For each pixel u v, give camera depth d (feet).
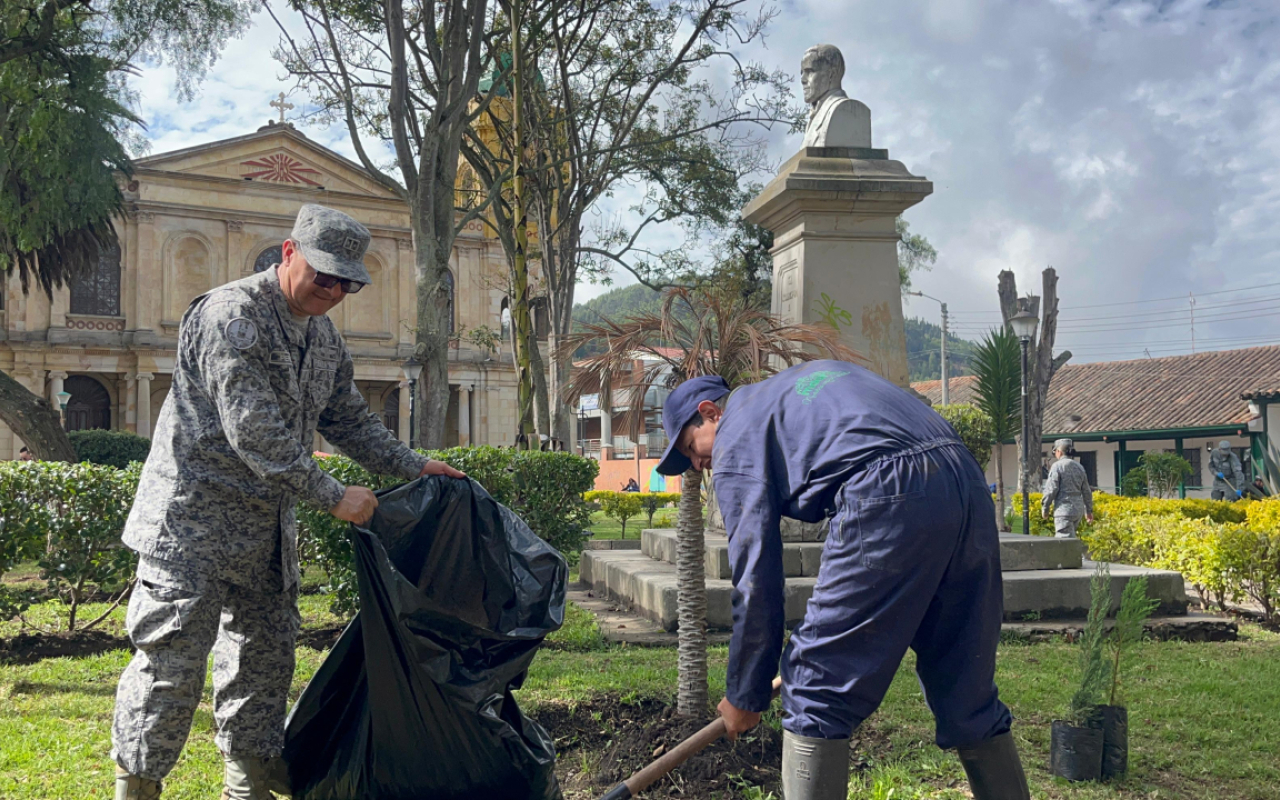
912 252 108.17
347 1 47.34
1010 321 52.42
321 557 21.58
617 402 15.56
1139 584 12.09
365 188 135.64
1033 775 11.80
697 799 10.37
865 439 7.63
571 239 70.38
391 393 140.26
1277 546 25.00
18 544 19.43
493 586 9.75
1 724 13.23
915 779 11.12
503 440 143.23
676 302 14.78
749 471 7.98
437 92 44.09
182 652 8.70
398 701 8.84
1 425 110.63
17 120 50.49
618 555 30.04
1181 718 14.49
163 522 8.80
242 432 8.47
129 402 121.70
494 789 9.01
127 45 48.65
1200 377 97.55
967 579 7.75
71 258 73.36
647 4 60.39
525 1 44.04
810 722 7.38
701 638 12.73
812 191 23.72
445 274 45.21
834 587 7.47
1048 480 37.63
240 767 9.23
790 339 14.56
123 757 8.62
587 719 12.88
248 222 127.75
